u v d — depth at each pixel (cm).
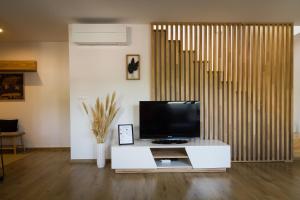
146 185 350
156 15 423
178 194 316
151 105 434
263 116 478
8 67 585
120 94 473
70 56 468
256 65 476
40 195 315
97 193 321
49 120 612
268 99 478
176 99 473
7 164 473
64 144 614
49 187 344
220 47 472
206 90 472
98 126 440
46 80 609
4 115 610
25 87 610
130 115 474
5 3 361
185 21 461
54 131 612
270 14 424
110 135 473
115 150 403
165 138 437
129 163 405
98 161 440
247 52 475
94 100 471
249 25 473
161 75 471
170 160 439
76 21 451
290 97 479
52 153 573
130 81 474
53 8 384
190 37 468
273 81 477
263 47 475
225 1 363
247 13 418
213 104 475
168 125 436
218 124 476
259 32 474
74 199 303
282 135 480
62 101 612
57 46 608
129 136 427
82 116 472
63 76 610
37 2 359
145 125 434
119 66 473
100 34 442
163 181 366
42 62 608
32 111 611
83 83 471
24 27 485
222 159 407
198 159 407
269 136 479
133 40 473
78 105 471
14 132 580
